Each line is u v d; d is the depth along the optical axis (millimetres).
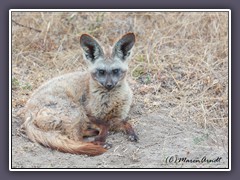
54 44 14461
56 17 14969
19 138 10859
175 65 13461
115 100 10969
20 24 14688
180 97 12375
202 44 14156
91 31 14812
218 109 12078
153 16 15055
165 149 10586
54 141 10547
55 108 10922
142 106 12055
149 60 13703
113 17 15156
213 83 12695
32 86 12758
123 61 11039
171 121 11547
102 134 10891
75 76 11508
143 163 10227
